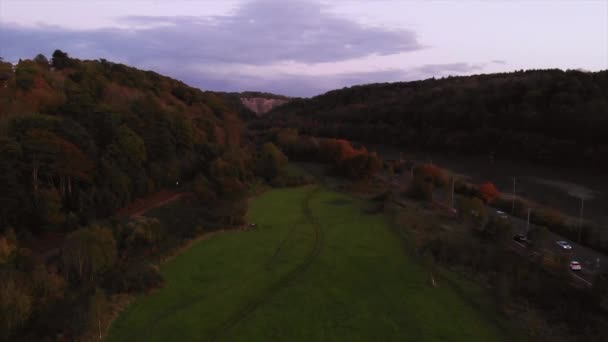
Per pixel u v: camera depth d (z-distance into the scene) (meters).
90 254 43.91
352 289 47.38
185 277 49.62
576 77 138.12
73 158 58.34
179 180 85.75
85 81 84.81
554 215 72.81
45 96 70.94
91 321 36.50
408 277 50.41
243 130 155.50
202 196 76.81
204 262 54.22
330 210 80.69
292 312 42.25
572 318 39.78
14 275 36.62
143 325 39.03
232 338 37.53
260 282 48.88
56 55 99.12
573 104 125.38
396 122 178.75
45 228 53.50
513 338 37.50
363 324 40.09
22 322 34.34
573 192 94.12
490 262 52.56
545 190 96.81
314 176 116.25
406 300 44.69
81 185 62.69
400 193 94.88
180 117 93.06
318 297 45.47
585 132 116.00
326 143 136.00
